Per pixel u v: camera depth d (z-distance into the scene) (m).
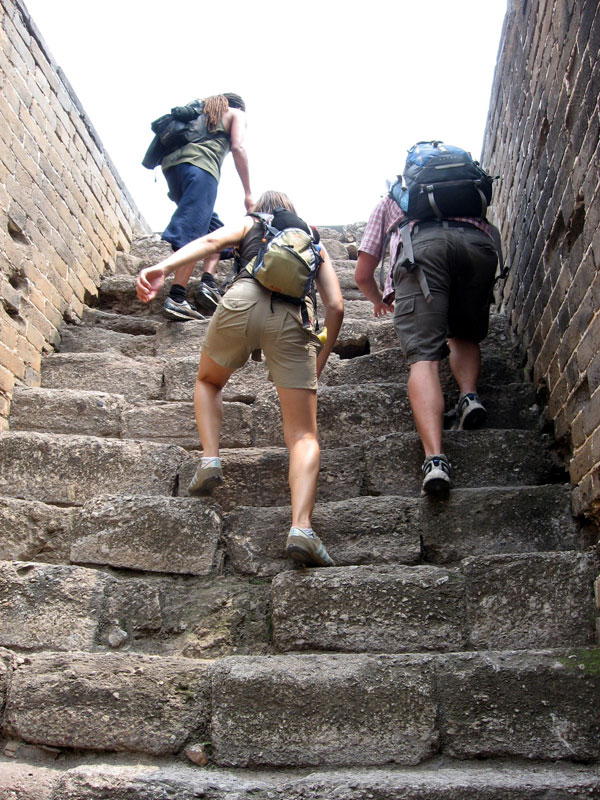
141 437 3.80
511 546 2.93
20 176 4.25
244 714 2.35
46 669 2.48
